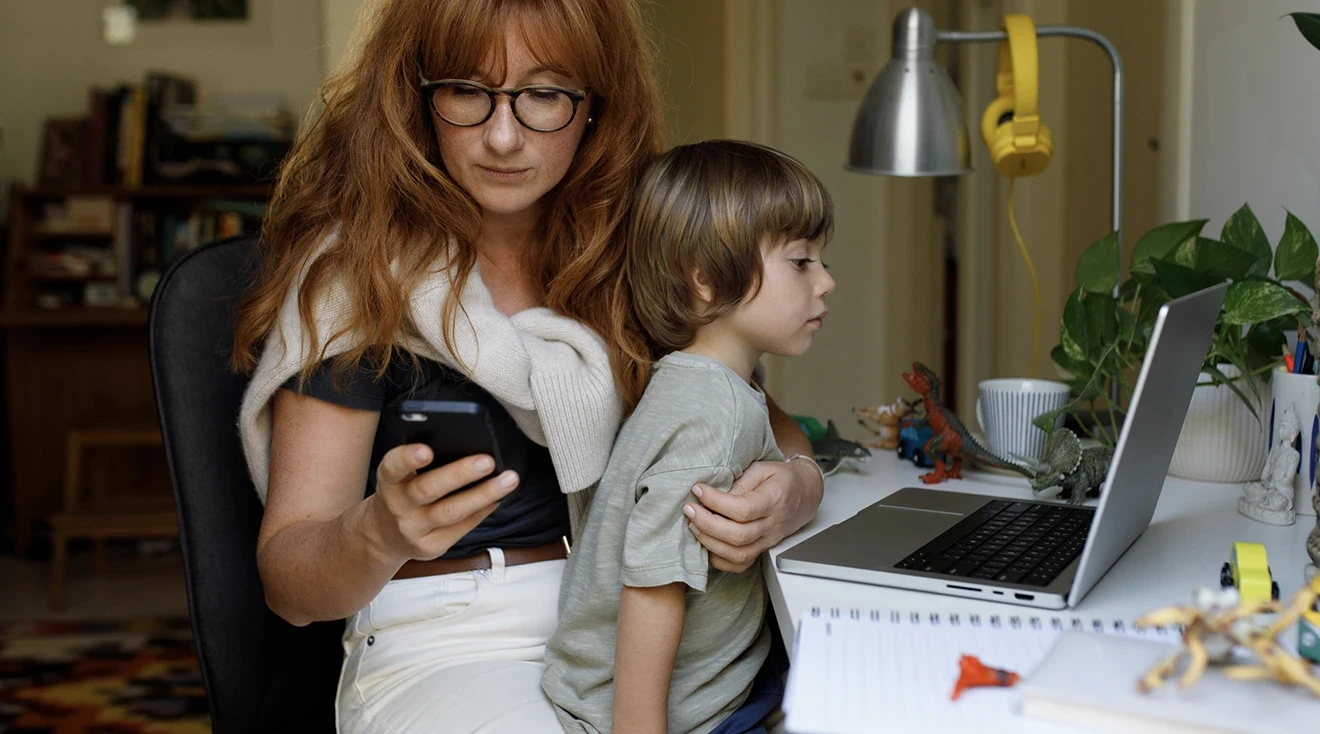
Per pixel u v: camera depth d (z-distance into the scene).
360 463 1.01
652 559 0.88
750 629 0.99
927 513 1.07
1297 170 1.37
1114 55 1.42
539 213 1.11
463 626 1.06
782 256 0.98
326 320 0.98
